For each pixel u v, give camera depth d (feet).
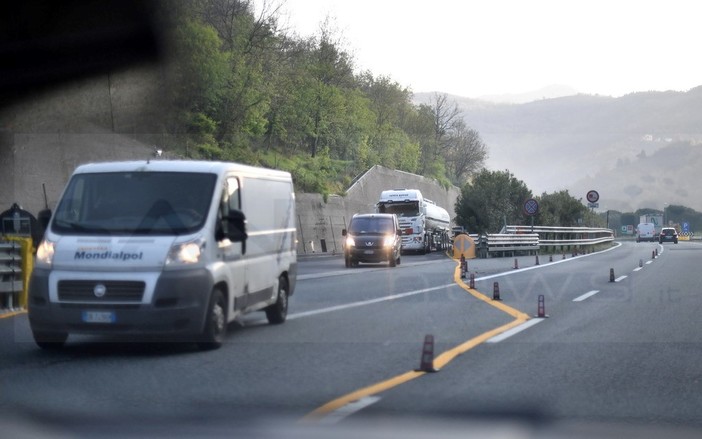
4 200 178.91
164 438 37.22
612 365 57.06
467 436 37.88
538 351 62.95
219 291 62.34
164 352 61.46
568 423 40.37
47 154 195.31
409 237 297.74
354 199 369.91
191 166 65.31
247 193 69.82
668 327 77.71
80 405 43.68
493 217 321.93
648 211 614.34
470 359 59.16
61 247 59.62
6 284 91.81
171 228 60.75
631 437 37.93
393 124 511.81
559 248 312.29
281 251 77.66
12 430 38.63
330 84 392.06
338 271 172.24
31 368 54.75
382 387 48.62
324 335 70.79
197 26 246.68
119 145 219.41
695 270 170.19
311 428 38.99
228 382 50.21
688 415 42.27
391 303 98.99
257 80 294.05
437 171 549.95
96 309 57.88
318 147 383.65
